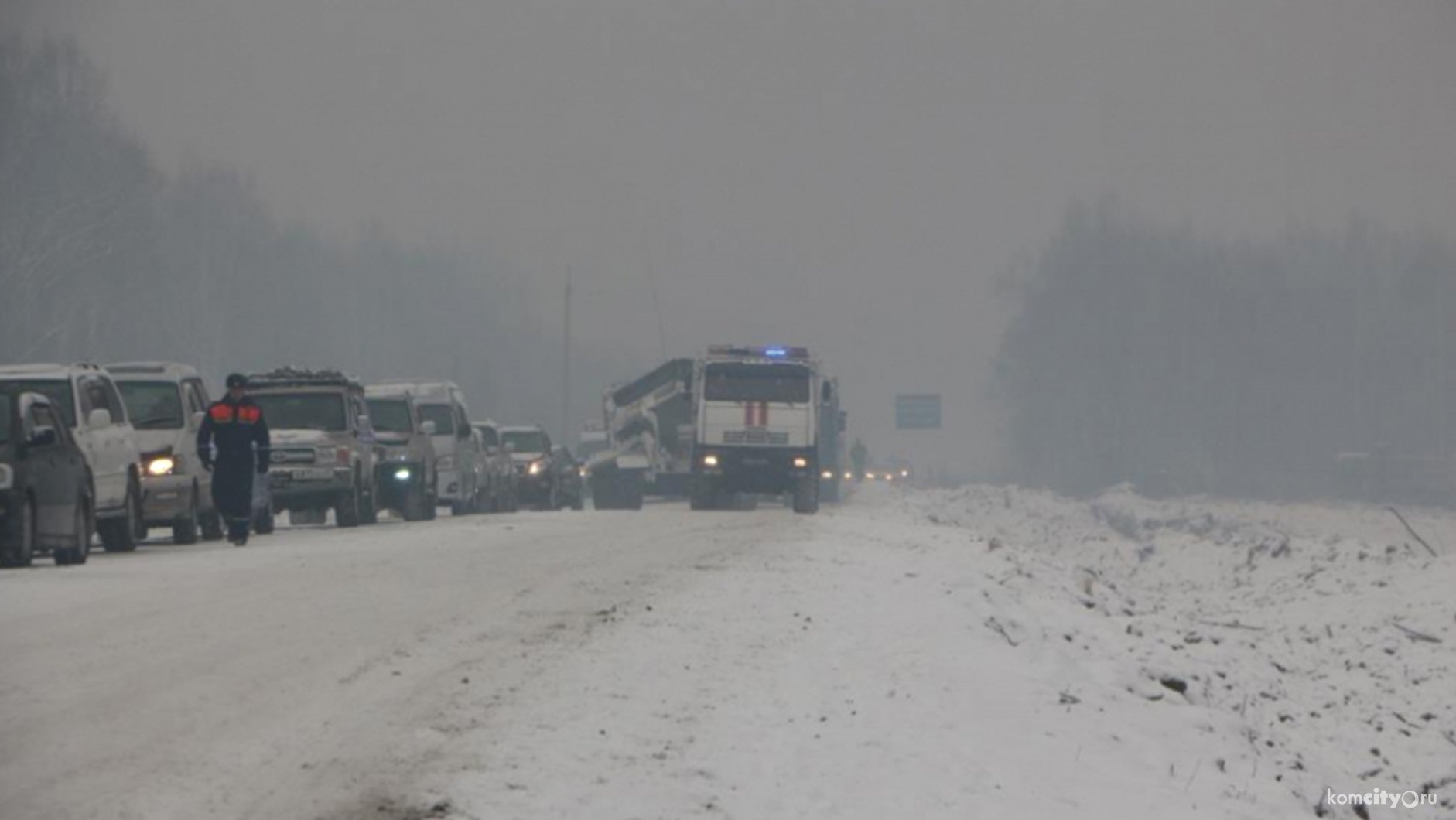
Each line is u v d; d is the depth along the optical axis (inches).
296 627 1823.3
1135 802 1347.2
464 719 1334.9
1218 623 3100.4
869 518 4714.6
